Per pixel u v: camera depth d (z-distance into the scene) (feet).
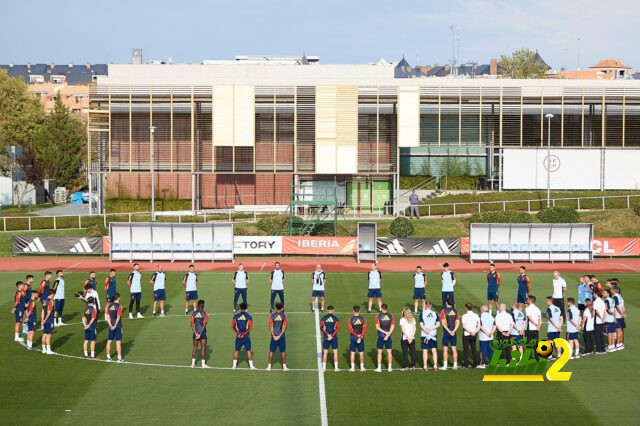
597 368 80.79
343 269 154.20
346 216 223.51
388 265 159.63
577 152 227.20
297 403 69.41
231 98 223.10
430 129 234.99
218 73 236.63
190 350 89.04
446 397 70.95
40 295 99.55
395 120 229.45
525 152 227.20
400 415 66.03
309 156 228.63
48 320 86.89
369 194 233.55
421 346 83.15
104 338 94.84
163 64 236.43
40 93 547.90
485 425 63.67
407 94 224.33
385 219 210.59
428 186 235.40
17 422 64.44
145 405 68.95
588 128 231.50
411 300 120.78
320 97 222.69
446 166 237.25
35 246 171.83
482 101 228.22
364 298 122.42
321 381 76.18
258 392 72.69
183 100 224.33
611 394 72.02
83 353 87.30
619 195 220.64
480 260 162.09
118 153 228.84
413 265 159.74
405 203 232.12
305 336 96.37
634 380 76.48
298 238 171.32
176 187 233.35
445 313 80.38
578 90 229.25
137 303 107.55
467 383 75.31
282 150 229.45
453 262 163.73
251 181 233.35
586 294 93.97
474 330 79.92
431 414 66.28
